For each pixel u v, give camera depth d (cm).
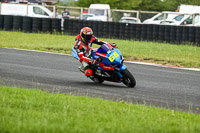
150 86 3584
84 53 3453
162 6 18325
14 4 10838
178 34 7856
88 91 3195
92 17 10894
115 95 3073
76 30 8944
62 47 6662
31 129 1636
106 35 8612
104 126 1811
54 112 2138
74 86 3416
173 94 3250
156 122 2023
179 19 10025
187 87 3625
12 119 1852
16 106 2230
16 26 9112
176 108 2712
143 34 8262
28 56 5400
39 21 9075
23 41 7506
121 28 8462
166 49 6956
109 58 3331
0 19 9131
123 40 8325
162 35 8062
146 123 1973
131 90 3331
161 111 2406
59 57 5512
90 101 2553
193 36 7719
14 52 5775
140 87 3503
